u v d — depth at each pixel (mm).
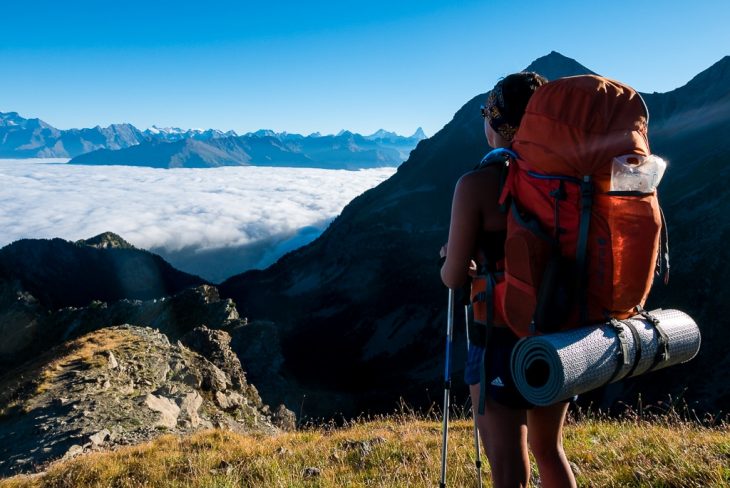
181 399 24359
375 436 10500
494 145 3082
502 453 2643
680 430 6828
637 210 2246
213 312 115812
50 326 157500
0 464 16656
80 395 22422
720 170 199750
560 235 2330
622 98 2387
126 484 9242
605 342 2285
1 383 29094
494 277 2615
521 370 2336
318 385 163500
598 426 8328
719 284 134625
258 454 9961
